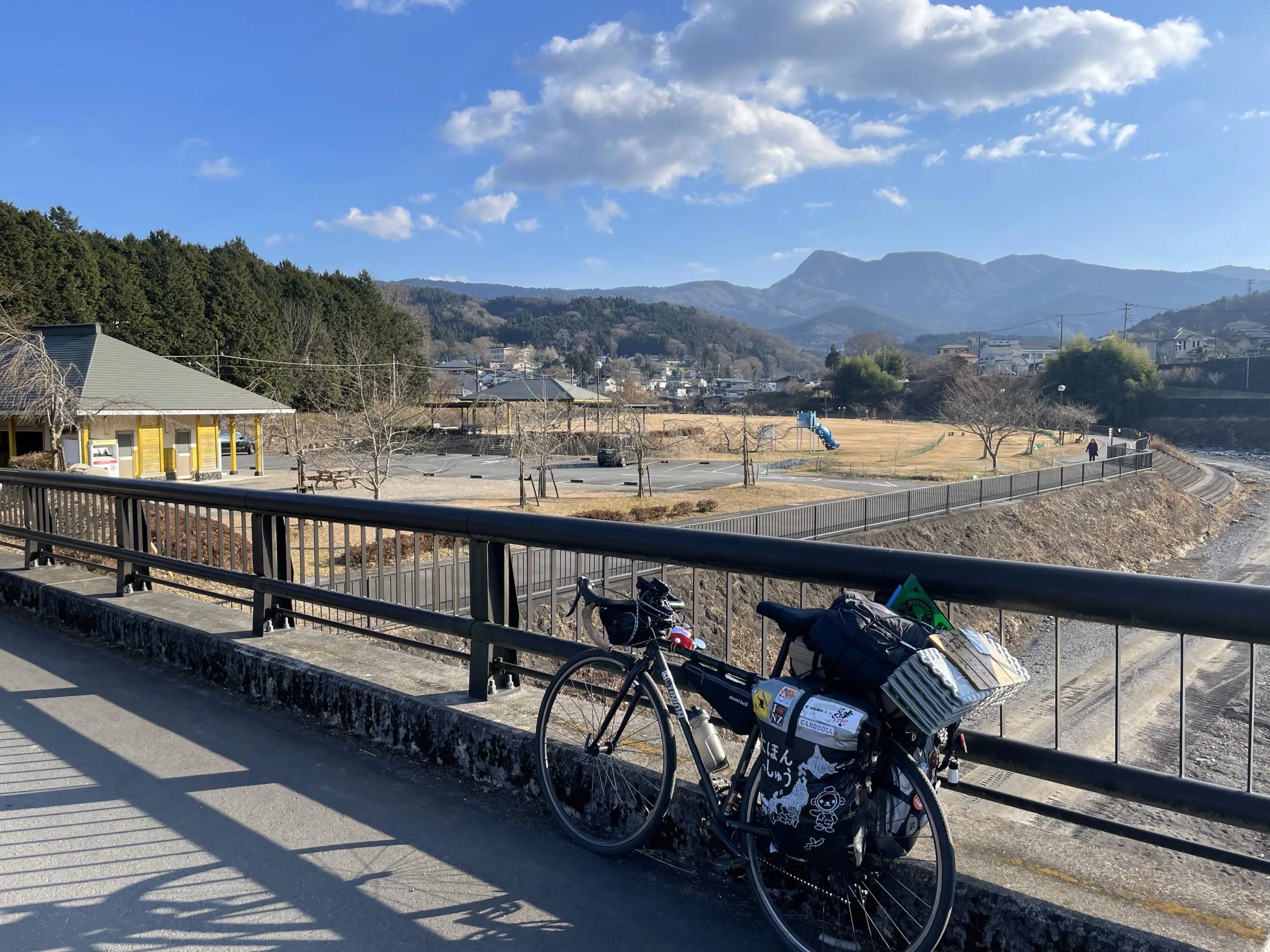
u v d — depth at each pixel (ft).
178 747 13.88
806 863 8.03
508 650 13.51
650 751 10.77
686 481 143.13
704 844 9.79
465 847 10.52
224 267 252.83
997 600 8.23
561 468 167.53
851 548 9.18
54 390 80.12
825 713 7.46
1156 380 369.30
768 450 214.69
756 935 8.67
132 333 211.82
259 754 13.53
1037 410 267.59
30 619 23.06
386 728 13.83
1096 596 7.70
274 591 17.39
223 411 122.42
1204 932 7.07
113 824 11.19
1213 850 7.54
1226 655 43.09
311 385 237.86
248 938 8.68
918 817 7.64
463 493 115.96
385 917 9.02
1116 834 8.00
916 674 7.01
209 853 10.43
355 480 102.32
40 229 195.00
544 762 11.25
